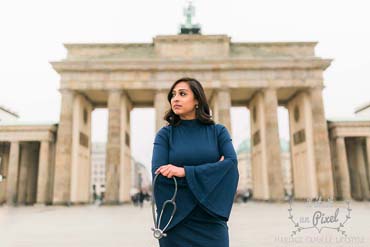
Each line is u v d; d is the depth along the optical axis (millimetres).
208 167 4180
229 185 4250
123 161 77125
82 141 79750
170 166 4168
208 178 4133
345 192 74562
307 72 73750
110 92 73000
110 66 72938
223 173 4234
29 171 82750
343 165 75812
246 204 69438
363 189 83188
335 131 77812
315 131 72000
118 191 70875
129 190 85188
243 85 73062
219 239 4219
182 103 4734
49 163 75375
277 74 73625
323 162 70625
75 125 74938
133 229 22656
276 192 69438
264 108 74812
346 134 77438
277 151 70875
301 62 73000
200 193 4082
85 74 73375
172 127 4781
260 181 78250
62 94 72562
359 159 84938
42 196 72312
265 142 75000
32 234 19875
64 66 72562
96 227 24250
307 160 74625
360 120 77625
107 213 43750
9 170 73438
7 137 74812
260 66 73062
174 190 4215
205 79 73250
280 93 80500
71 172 72562
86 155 83188
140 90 75062
